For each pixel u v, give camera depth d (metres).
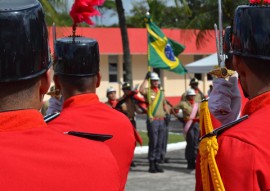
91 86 2.71
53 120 2.57
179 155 11.55
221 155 1.62
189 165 9.70
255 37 1.71
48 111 3.26
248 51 1.73
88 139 1.51
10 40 1.38
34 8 1.44
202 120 2.25
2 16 1.38
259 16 1.71
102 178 1.42
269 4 1.82
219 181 1.60
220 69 2.23
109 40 24.61
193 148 9.56
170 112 9.86
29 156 1.36
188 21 20.17
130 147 2.69
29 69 1.41
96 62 2.74
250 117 1.71
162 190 7.75
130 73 13.02
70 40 2.73
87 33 24.11
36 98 1.45
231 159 1.59
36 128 1.43
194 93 9.70
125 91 9.40
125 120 2.69
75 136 1.50
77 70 2.67
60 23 11.32
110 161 1.46
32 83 1.43
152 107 9.33
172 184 8.23
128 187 8.00
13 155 1.35
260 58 1.71
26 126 1.42
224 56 2.29
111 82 26.44
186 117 9.59
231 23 1.86
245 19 1.74
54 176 1.36
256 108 1.73
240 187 1.55
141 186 8.08
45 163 1.37
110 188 1.42
